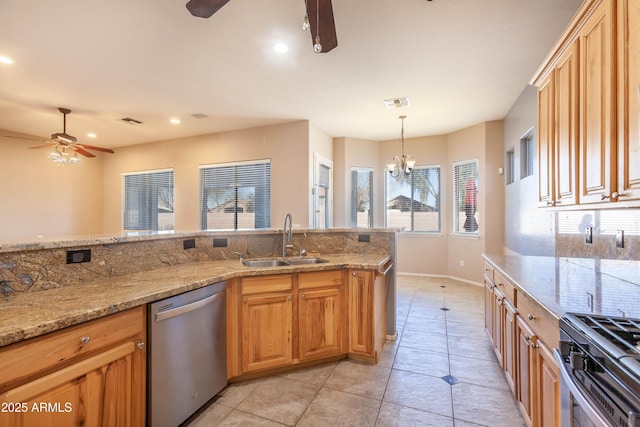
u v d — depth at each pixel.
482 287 5.20
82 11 2.24
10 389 1.06
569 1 2.19
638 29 1.17
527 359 1.68
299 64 3.10
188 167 5.80
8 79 3.35
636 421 0.75
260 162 5.23
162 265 2.33
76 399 1.25
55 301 1.43
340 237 3.20
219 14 2.30
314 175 5.19
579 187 1.66
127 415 1.46
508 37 2.64
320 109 4.45
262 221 5.25
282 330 2.37
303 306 2.44
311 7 1.65
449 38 2.65
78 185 6.29
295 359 2.42
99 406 1.34
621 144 1.28
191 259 2.58
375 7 2.24
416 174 6.29
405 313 3.89
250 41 2.67
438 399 2.10
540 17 2.37
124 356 1.45
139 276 2.02
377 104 4.26
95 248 1.88
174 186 5.93
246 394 2.14
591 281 1.84
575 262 2.50
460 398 2.11
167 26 2.44
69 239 1.79
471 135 5.43
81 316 1.26
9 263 1.50
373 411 1.97
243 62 3.04
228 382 2.24
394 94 3.91
